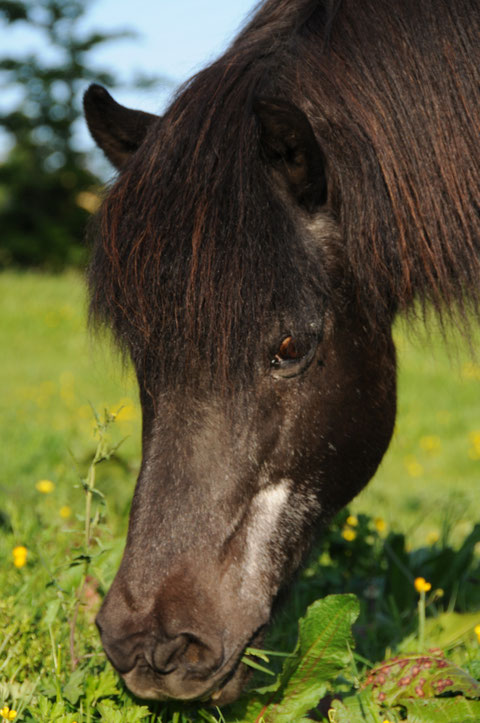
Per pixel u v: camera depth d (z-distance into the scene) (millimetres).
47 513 4723
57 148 34969
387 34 2984
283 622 3814
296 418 2676
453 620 3686
